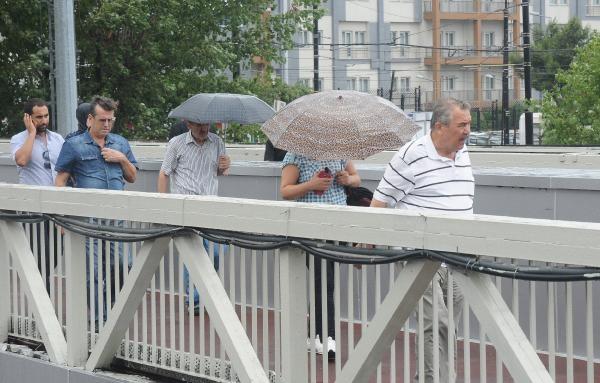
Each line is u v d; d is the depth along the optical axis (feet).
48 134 77.97
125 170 67.51
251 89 265.95
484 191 62.34
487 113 491.31
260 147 136.36
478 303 38.17
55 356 58.85
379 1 565.94
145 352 54.90
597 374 47.47
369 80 565.94
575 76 315.17
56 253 59.93
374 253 41.29
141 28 235.20
